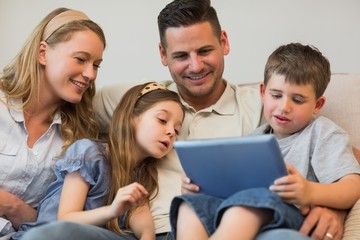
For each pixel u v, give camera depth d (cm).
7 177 128
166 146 129
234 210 90
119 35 189
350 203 108
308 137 119
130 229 126
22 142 130
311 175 117
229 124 141
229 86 148
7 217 125
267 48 182
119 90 148
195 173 98
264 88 127
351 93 138
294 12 180
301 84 118
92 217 112
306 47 127
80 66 130
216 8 184
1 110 129
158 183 132
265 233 88
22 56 134
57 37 131
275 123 122
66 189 120
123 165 127
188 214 96
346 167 112
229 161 92
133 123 131
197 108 146
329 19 178
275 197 90
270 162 89
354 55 178
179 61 135
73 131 138
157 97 131
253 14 182
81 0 190
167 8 137
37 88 133
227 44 146
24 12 190
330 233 101
